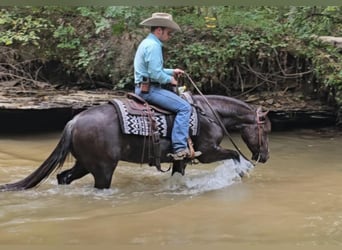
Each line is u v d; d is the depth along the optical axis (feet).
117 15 33.17
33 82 33.88
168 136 19.83
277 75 33.12
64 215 17.02
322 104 32.60
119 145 19.31
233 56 32.50
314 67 31.68
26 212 17.26
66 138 19.22
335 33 34.96
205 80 32.55
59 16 35.14
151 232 15.60
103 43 33.86
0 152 26.84
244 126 21.53
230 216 17.08
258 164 24.49
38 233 15.40
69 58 34.22
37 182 19.43
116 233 15.47
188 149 19.81
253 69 33.06
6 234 15.30
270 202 18.66
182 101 19.80
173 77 20.02
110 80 34.37
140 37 33.22
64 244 14.55
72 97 31.58
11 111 32.63
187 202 18.60
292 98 32.91
